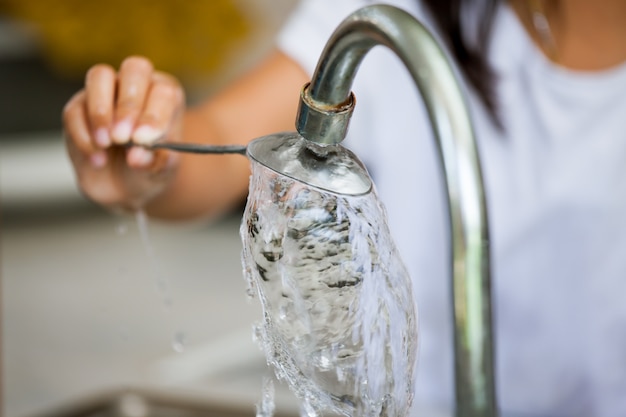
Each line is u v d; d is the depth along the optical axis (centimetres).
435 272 144
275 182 62
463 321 62
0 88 529
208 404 148
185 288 419
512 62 136
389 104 144
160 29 530
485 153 138
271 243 62
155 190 100
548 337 140
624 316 138
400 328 63
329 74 60
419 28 60
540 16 134
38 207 536
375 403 63
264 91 134
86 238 494
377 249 62
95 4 525
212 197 124
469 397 63
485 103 135
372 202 62
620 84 134
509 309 141
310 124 61
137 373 163
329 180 61
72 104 95
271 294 63
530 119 137
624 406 140
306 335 62
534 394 142
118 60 534
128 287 420
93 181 99
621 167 135
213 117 128
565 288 138
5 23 528
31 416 155
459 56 133
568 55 135
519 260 139
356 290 61
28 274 439
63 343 354
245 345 260
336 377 63
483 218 62
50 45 529
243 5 550
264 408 70
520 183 138
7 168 548
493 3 132
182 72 545
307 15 138
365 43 60
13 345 349
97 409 151
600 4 133
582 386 141
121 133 86
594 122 135
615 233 136
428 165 143
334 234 61
